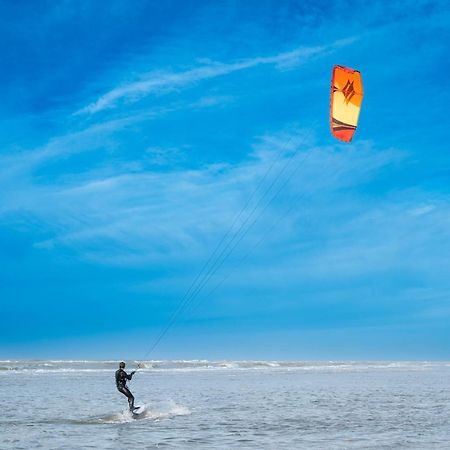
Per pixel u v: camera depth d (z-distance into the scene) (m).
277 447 19.58
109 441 20.67
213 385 51.41
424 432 23.02
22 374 70.25
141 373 78.44
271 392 43.25
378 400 36.72
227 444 20.12
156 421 26.09
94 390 43.69
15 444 20.06
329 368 111.69
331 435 22.14
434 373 84.62
